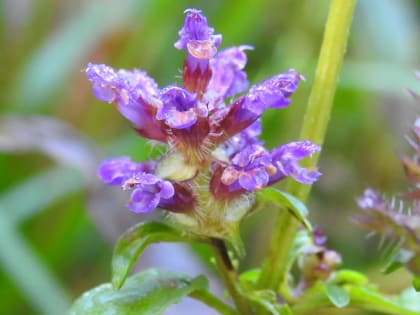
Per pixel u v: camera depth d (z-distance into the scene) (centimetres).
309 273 21
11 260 31
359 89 36
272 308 20
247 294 20
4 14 40
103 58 38
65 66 37
